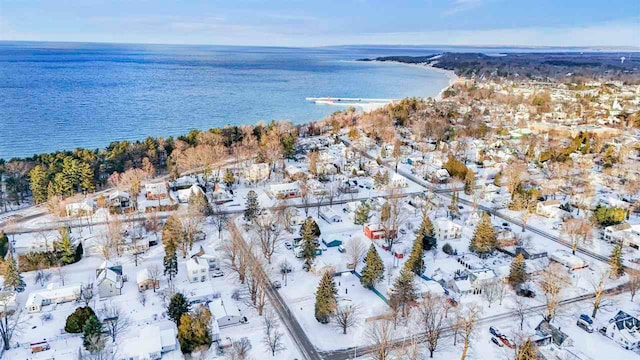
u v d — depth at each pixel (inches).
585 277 3777.1
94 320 2795.3
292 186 5649.6
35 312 3218.5
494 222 4926.2
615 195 5693.9
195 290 3452.3
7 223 4675.2
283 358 2792.8
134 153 6550.2
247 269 3700.8
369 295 3503.9
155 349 2719.0
